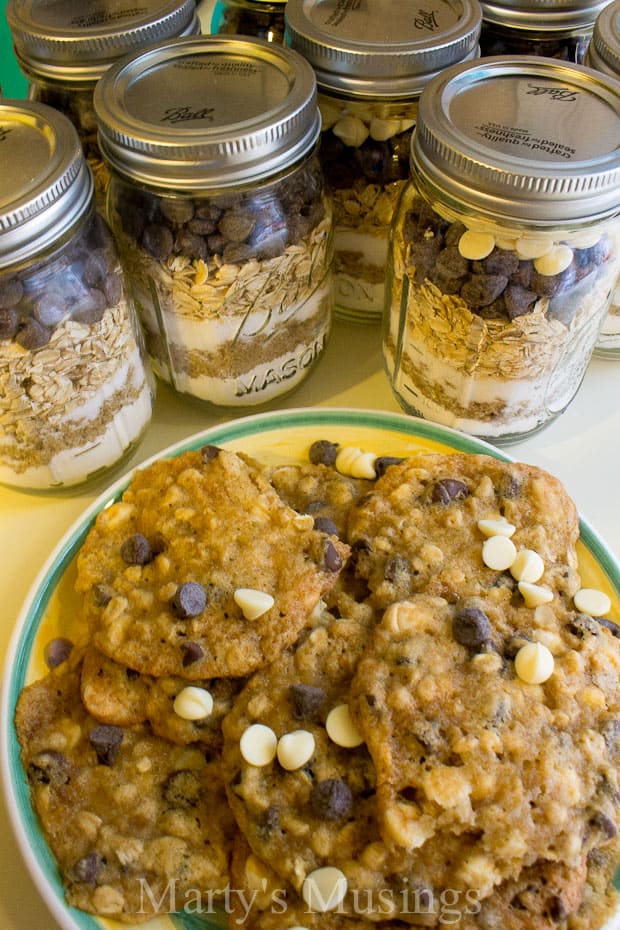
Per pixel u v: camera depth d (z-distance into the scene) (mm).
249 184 323
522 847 267
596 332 360
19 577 366
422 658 292
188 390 390
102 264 333
